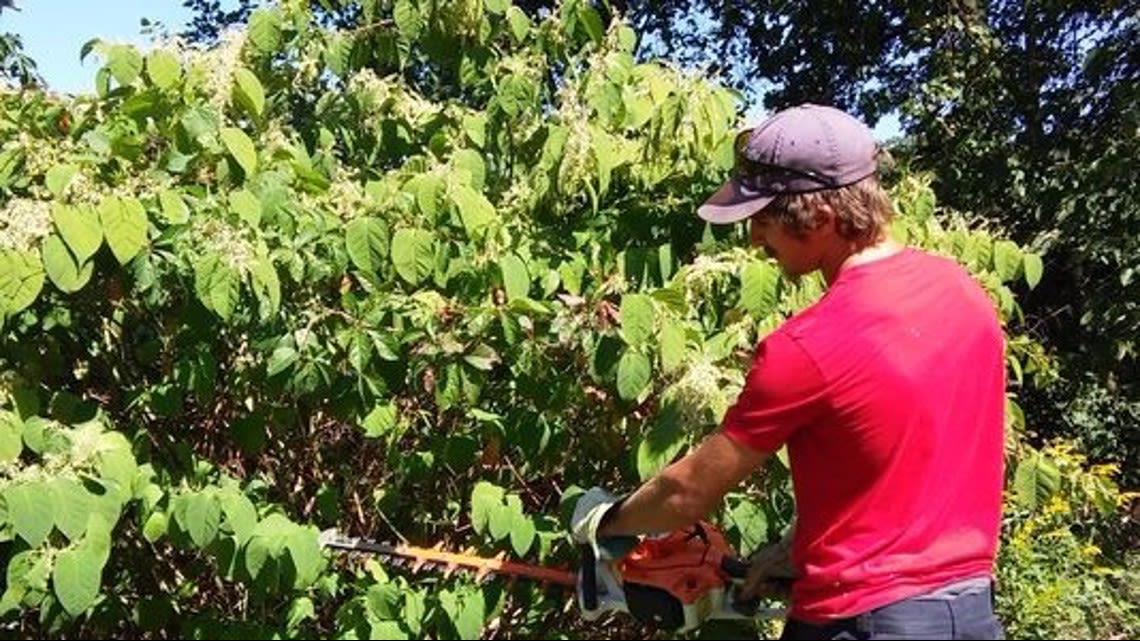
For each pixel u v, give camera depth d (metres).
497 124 3.13
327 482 2.98
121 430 2.86
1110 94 8.07
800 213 1.95
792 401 1.85
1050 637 3.68
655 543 2.25
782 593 2.16
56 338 2.77
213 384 2.69
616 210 2.97
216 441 2.96
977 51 8.80
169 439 2.83
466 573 2.52
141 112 2.78
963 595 1.86
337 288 2.76
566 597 2.63
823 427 1.86
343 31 3.48
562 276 2.69
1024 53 8.82
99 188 2.37
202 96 2.83
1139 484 7.52
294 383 2.57
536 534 2.54
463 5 3.16
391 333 2.57
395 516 2.97
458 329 2.58
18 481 2.24
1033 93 8.68
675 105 2.80
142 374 2.91
